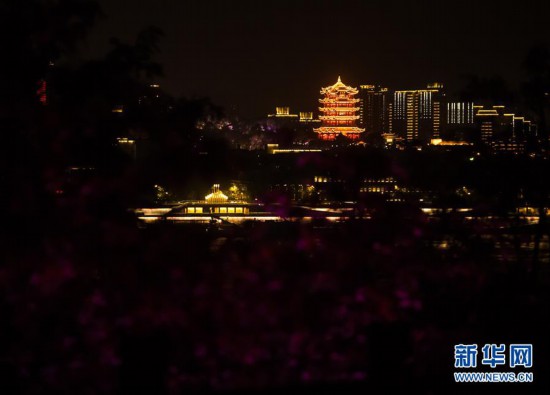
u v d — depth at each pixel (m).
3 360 12.83
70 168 15.70
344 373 14.02
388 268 16.98
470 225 17.20
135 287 15.95
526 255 17.09
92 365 13.52
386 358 10.84
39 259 14.55
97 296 15.52
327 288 16.97
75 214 14.99
